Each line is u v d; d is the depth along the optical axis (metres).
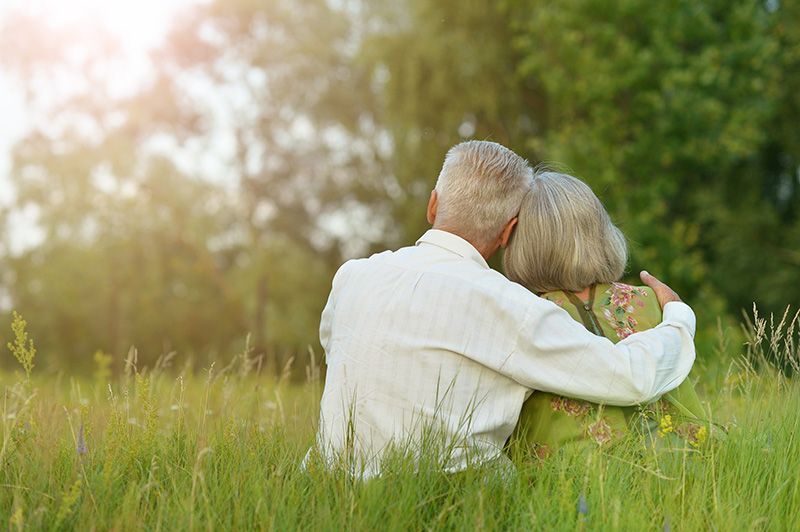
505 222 2.63
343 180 29.53
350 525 2.05
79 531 2.04
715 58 14.89
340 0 28.84
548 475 2.32
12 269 25.47
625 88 15.16
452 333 2.40
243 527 2.09
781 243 17.08
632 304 2.67
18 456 2.39
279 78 28.88
